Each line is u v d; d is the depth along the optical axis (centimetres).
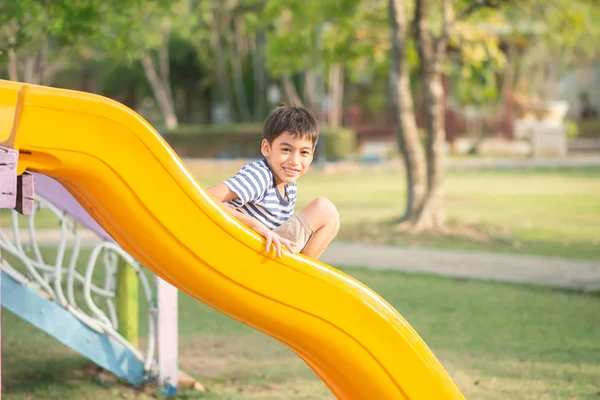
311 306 327
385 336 336
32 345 699
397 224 1409
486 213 1597
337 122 3434
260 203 341
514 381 599
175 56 4041
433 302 867
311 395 568
